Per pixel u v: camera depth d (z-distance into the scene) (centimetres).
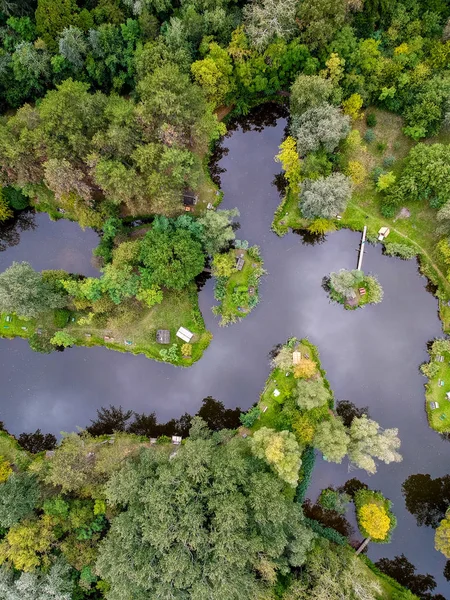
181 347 5253
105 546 4050
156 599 3766
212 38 5116
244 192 5697
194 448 4219
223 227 5147
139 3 4969
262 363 5253
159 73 4712
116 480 4219
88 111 4691
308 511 4912
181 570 3716
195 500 4044
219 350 5334
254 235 5534
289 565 4334
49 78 5425
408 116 5269
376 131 5562
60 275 5197
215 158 5844
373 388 5159
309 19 4844
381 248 5391
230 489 4006
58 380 5469
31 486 4512
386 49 5375
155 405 5350
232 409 5216
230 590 3669
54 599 4066
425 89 5119
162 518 3838
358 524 4838
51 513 4397
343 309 5328
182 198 5219
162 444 5125
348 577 4012
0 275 4609
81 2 5481
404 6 5172
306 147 4959
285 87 5641
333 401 5097
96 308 5009
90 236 5678
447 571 4753
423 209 5262
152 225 5281
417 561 4781
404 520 4862
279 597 4116
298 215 5428
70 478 4309
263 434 4312
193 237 5106
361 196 5412
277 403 5025
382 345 5241
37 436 5384
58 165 4547
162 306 5341
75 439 4734
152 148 4644
